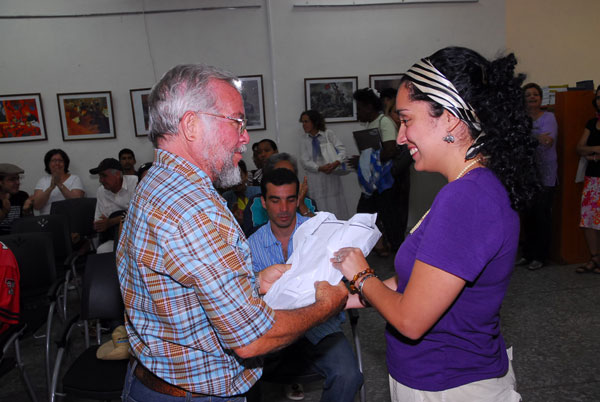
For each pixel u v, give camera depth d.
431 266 0.91
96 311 2.25
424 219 1.01
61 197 5.08
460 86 0.91
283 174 2.04
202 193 1.01
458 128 0.95
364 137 4.76
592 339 2.88
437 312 0.91
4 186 4.34
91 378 1.96
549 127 4.07
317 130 5.23
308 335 1.91
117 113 5.52
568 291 3.71
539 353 2.76
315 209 2.86
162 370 1.09
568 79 6.16
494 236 0.91
